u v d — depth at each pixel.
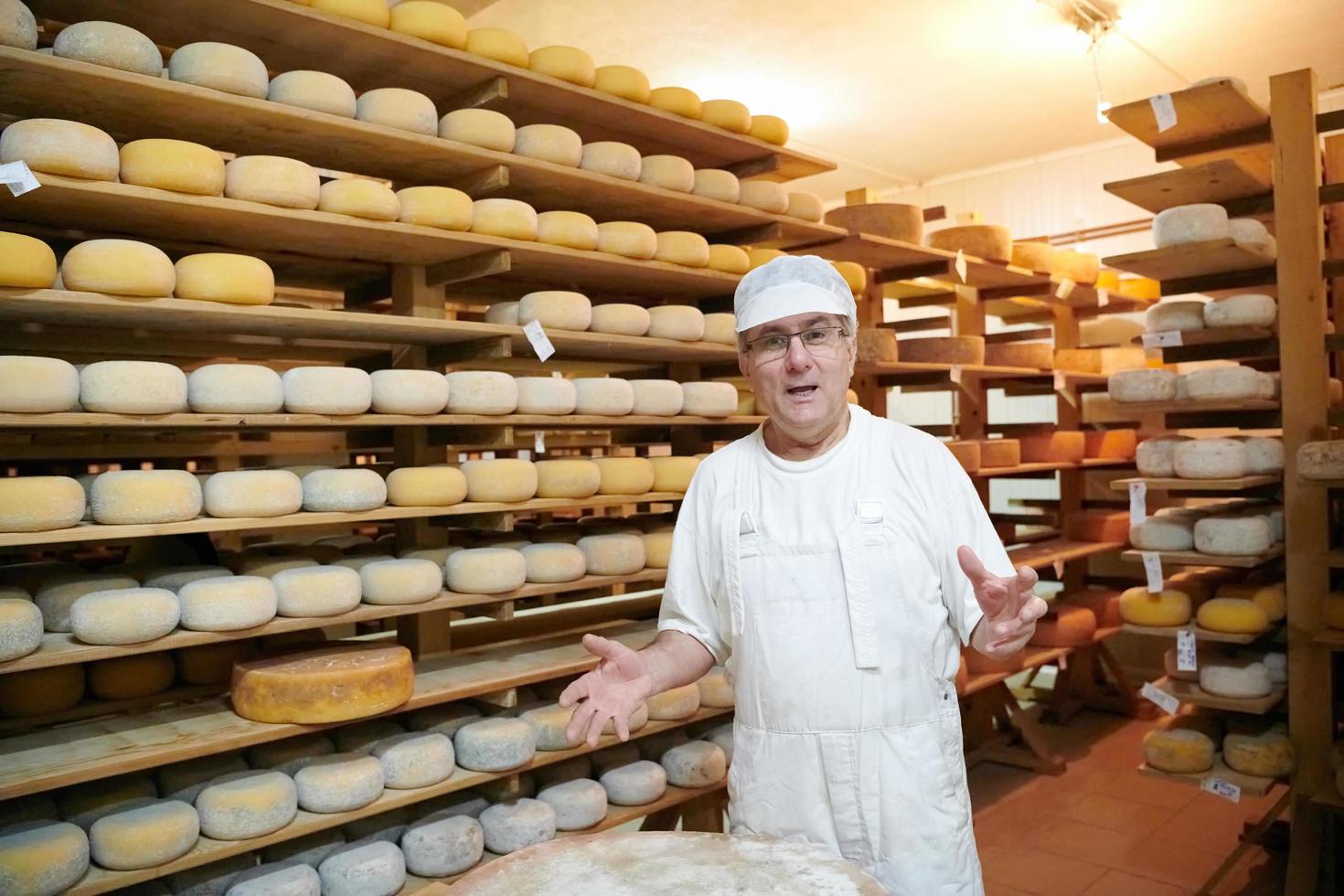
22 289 1.71
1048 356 4.23
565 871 1.30
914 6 3.48
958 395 4.52
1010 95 4.35
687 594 1.72
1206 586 3.26
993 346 4.24
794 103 4.41
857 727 1.51
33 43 1.73
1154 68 4.05
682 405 2.74
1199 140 3.16
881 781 1.50
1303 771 2.79
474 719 2.38
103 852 1.78
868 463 1.59
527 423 2.46
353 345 2.68
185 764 2.10
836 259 3.59
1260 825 2.85
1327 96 4.41
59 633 1.88
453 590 2.30
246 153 2.24
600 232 2.55
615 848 1.38
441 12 2.24
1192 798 3.55
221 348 2.57
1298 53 3.95
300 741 2.20
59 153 1.73
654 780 2.50
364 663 2.06
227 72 1.91
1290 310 2.86
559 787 2.42
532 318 2.43
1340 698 3.04
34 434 2.38
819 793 1.53
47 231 2.07
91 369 1.81
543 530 2.79
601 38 3.70
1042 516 4.81
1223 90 2.77
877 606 1.52
